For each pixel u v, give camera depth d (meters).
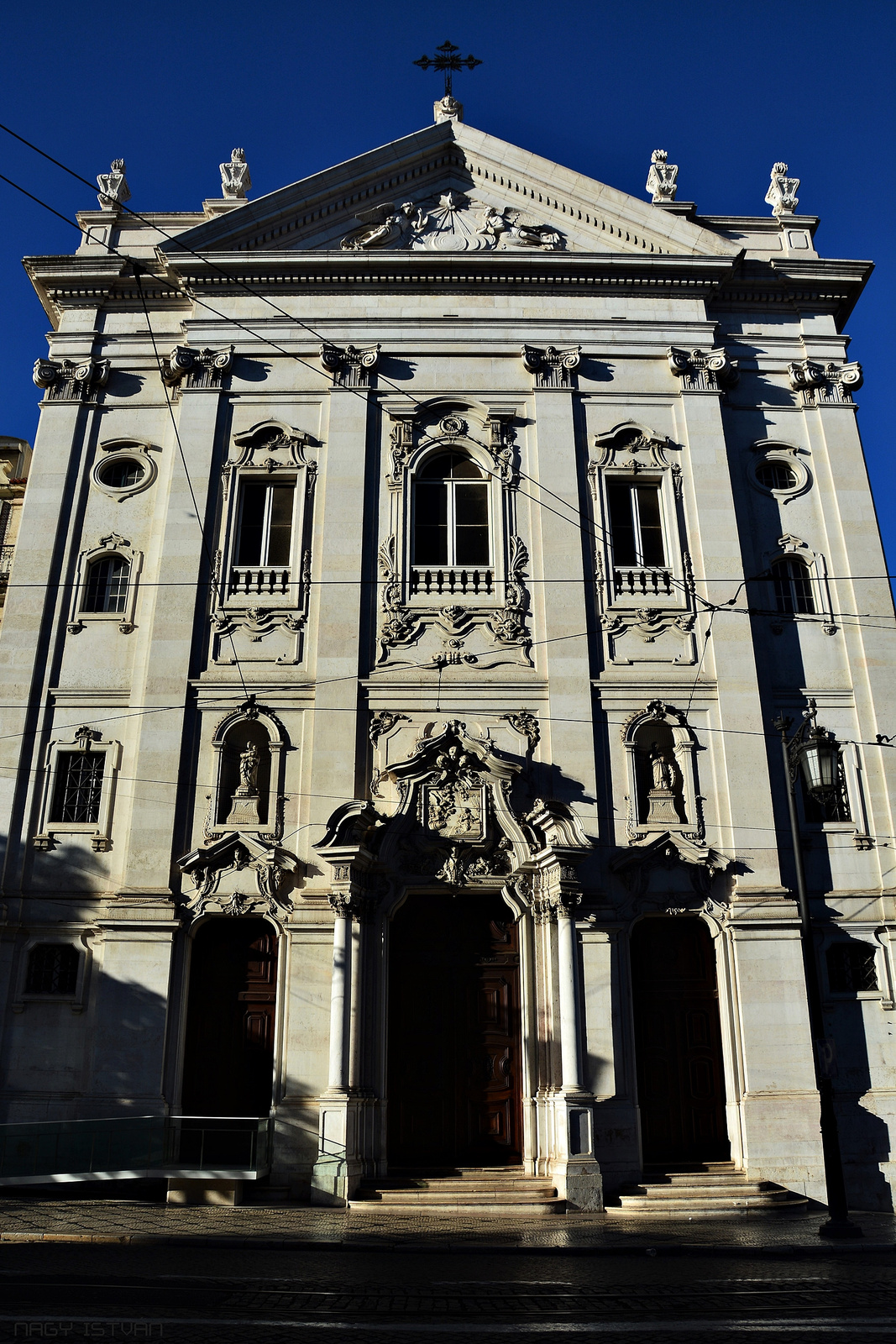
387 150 25.23
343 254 24.02
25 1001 19.69
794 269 24.95
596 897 19.95
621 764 21.05
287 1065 19.00
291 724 21.16
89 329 24.58
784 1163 18.78
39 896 20.34
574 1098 18.11
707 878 20.34
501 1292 10.70
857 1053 19.80
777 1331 8.98
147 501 23.23
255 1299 10.00
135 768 20.84
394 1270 11.95
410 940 20.41
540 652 21.72
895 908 20.56
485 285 24.48
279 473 23.08
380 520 22.69
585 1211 17.30
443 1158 19.25
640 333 24.31
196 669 21.52
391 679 21.38
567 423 23.38
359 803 19.34
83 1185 18.11
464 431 23.42
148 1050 18.94
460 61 26.89
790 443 23.98
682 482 23.25
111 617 22.23
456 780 20.50
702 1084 19.84
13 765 21.08
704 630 22.02
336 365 23.62
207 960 20.30
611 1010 19.28
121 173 25.84
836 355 24.83
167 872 20.03
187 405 23.41
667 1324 9.24
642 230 24.98
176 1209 16.77
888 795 21.22
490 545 22.64
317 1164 17.77
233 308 24.25
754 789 20.86
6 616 22.08
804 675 22.19
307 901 19.84
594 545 22.66
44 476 23.27
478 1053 19.81
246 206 24.38
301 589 22.11
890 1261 13.16
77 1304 9.49
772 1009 19.62
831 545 23.25
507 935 20.47
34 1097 19.16
